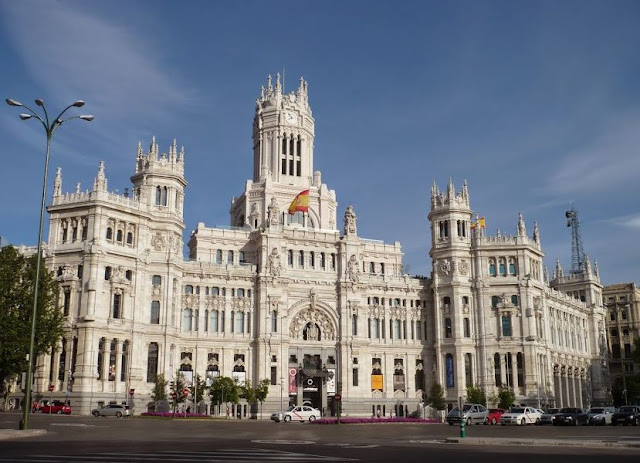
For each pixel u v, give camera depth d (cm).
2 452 3462
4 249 8706
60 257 11825
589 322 18675
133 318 11994
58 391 11231
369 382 14112
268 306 13500
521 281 14375
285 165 16100
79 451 3578
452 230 14838
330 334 14062
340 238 14525
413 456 3625
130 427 6638
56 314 8762
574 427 8644
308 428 7538
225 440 4791
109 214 11931
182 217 13262
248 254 14312
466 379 14262
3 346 7994
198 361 12975
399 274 15938
